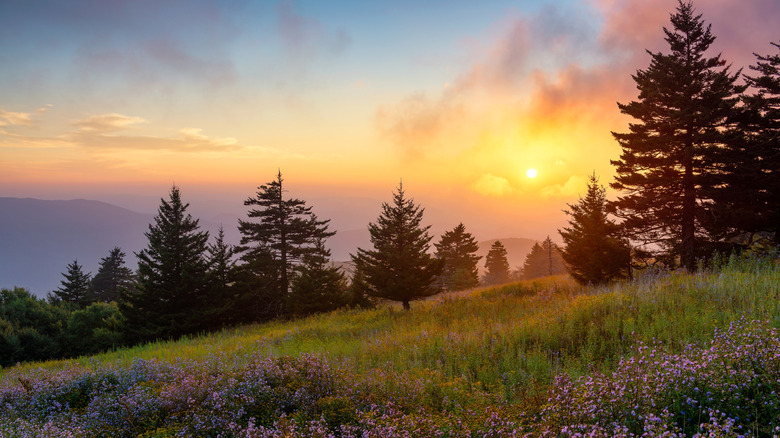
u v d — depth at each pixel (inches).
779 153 745.0
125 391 339.9
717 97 737.0
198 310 1208.2
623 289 543.2
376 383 311.7
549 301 646.5
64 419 298.0
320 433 211.9
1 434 264.8
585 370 309.6
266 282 1357.0
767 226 767.7
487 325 534.3
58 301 1774.1
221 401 270.4
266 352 546.9
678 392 196.1
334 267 1254.3
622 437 163.2
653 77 797.2
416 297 986.1
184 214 1243.2
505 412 218.1
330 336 695.1
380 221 1001.5
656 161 793.6
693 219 791.7
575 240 842.2
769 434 168.2
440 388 314.8
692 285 470.0
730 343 232.2
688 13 778.2
